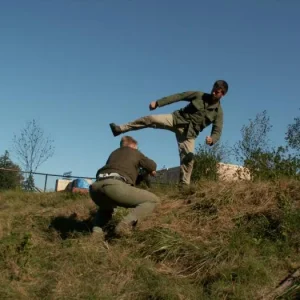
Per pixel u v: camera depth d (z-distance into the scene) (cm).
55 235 679
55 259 569
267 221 593
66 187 1848
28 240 579
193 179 967
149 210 613
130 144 664
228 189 705
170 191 786
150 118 731
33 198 1091
